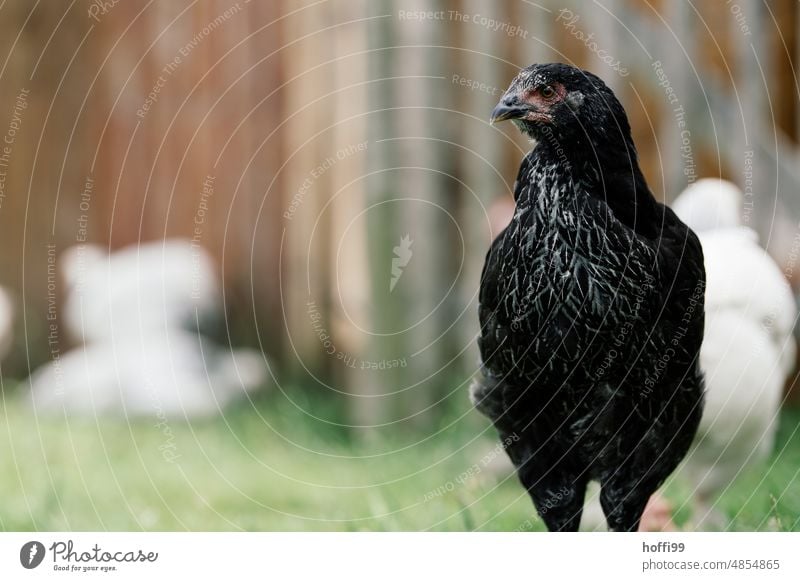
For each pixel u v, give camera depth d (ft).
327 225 42.11
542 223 18.51
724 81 35.47
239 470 32.53
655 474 19.11
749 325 23.45
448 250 38.47
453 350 38.37
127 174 45.55
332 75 40.60
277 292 44.42
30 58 45.80
